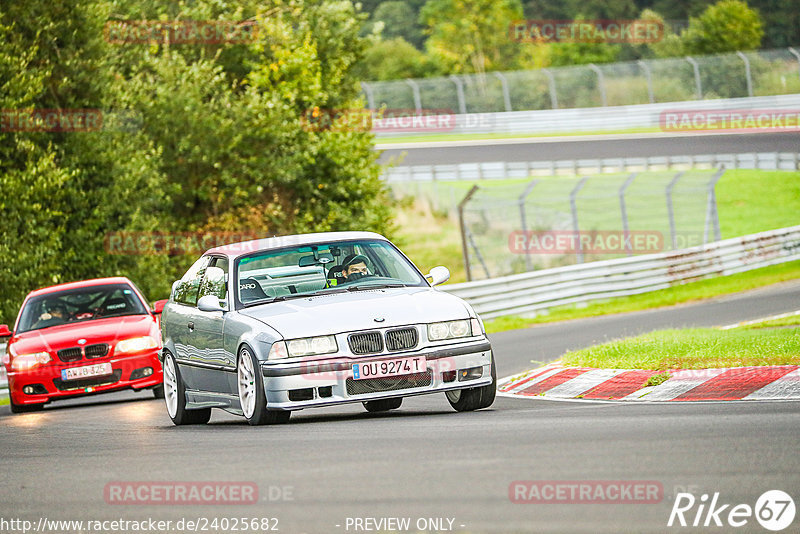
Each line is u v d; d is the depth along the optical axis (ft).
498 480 68.49
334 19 420.36
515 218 542.57
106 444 106.63
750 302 262.47
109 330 169.68
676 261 343.67
